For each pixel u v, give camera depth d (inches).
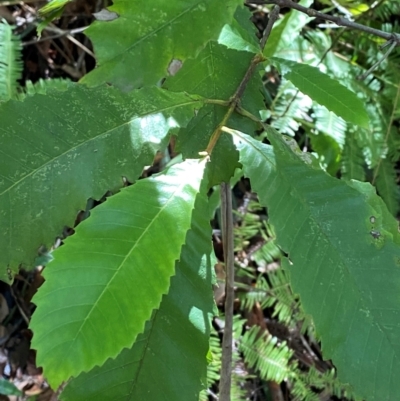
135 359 11.7
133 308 8.9
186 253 12.1
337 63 41.4
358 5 35.1
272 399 41.7
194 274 12.1
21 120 11.8
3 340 37.4
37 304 8.6
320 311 11.1
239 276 43.4
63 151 12.0
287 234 11.9
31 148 11.8
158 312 11.9
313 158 14.7
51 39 40.5
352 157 41.4
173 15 11.2
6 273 11.4
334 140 40.3
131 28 11.2
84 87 12.4
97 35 11.1
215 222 43.4
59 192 11.8
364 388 10.5
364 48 42.4
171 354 11.9
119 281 9.0
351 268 11.4
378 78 42.6
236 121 14.6
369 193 15.1
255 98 15.2
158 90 12.9
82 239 9.4
